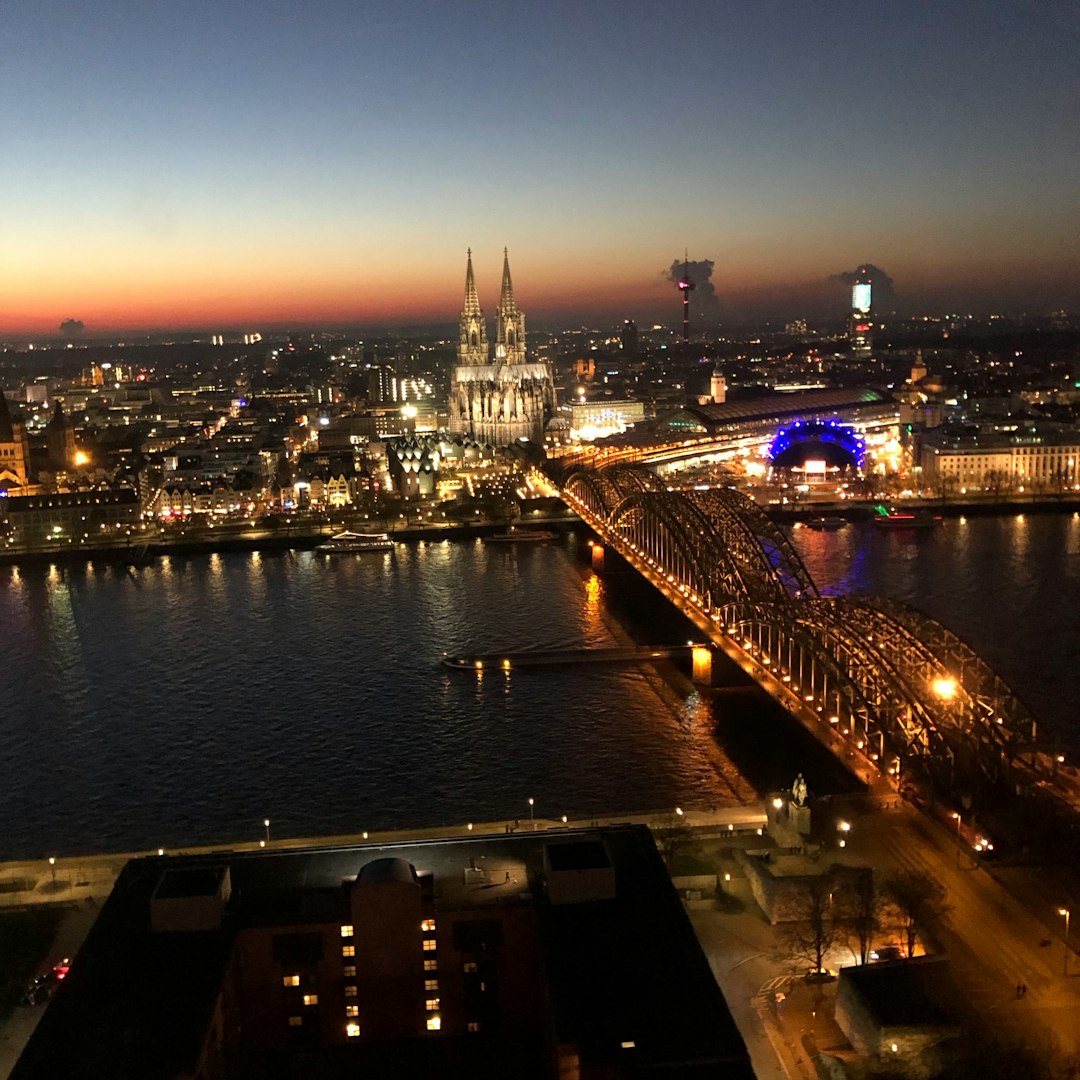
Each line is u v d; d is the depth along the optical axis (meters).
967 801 184.62
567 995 124.12
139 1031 120.56
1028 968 141.75
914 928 148.75
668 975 127.31
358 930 137.75
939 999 130.62
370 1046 140.62
